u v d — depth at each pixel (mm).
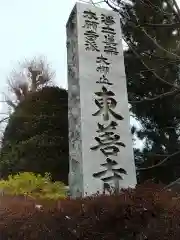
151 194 2770
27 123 8695
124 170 4559
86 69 4949
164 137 9320
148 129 9602
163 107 9219
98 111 4766
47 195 4586
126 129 4832
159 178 8836
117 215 2646
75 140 4711
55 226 2645
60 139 8367
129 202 2689
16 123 8867
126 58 9547
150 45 9188
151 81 9227
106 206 2693
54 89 9375
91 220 2639
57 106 9000
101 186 4336
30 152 8055
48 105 8977
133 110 9641
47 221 2674
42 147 8109
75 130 4754
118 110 4898
